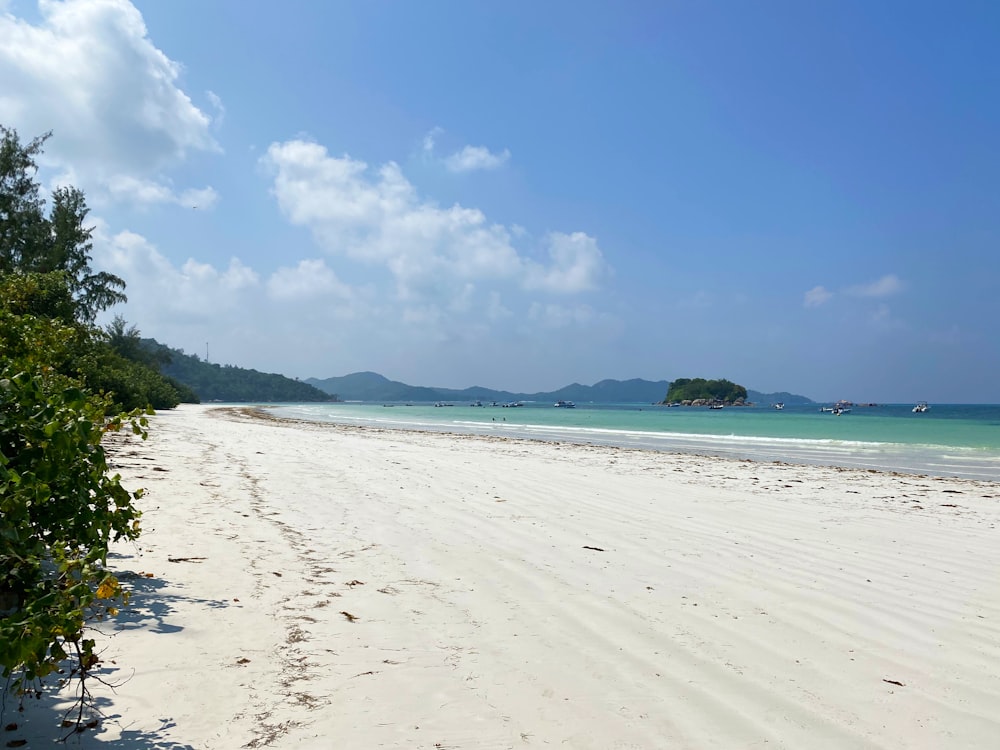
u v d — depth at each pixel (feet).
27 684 10.02
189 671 11.05
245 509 26.58
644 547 23.25
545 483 39.81
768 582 19.16
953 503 38.29
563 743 9.61
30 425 9.35
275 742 9.07
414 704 10.55
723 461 62.23
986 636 15.16
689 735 10.08
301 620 14.05
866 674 12.82
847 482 47.73
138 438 57.16
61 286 61.36
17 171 113.70
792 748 9.84
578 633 14.39
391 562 19.65
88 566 9.12
